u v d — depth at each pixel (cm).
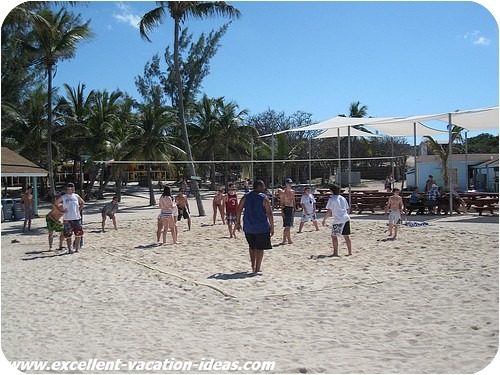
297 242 1151
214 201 1636
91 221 1841
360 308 580
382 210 1997
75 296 677
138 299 650
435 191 1709
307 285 700
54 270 874
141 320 557
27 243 1257
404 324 518
